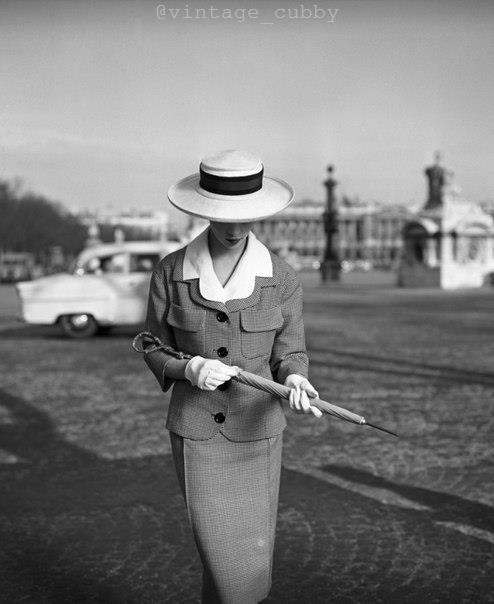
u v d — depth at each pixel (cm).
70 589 416
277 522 511
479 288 4159
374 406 883
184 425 301
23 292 1675
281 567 440
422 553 458
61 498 568
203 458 299
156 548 472
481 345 1492
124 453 694
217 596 301
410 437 734
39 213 8838
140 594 410
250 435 300
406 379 1077
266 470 305
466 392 970
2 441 740
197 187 295
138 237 14012
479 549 463
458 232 4241
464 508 534
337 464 645
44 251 9362
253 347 302
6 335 1788
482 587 413
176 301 304
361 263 12519
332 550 464
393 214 16538
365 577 427
